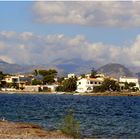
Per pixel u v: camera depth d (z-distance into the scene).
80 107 135.88
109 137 52.34
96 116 92.56
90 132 57.47
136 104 172.25
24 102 168.62
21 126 57.28
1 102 164.00
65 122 48.88
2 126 55.78
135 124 72.38
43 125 65.88
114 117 90.62
